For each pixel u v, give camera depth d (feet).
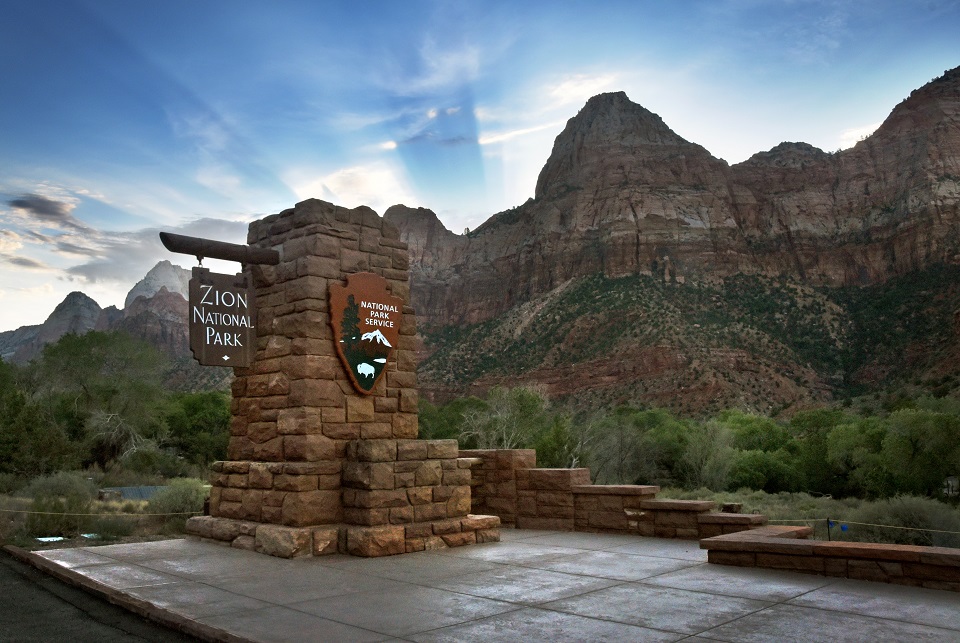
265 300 37.60
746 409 376.68
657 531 38.45
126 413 169.78
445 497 36.04
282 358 35.94
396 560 31.48
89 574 27.76
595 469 173.27
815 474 178.29
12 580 27.37
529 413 221.87
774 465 179.63
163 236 33.63
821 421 216.74
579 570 28.84
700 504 37.17
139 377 175.22
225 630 19.49
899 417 142.92
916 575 24.79
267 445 36.06
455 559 31.68
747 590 24.54
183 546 35.60
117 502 76.74
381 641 18.70
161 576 27.58
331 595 24.35
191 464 180.14
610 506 40.29
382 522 33.22
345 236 37.14
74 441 151.64
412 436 38.73
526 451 44.29
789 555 27.76
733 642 18.34
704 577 27.04
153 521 54.60
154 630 20.43
